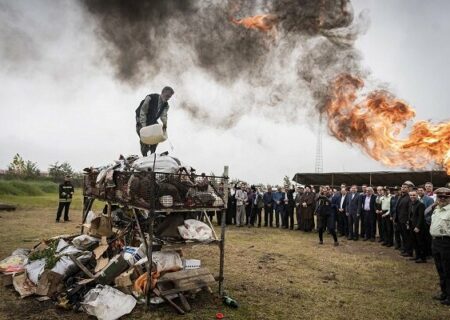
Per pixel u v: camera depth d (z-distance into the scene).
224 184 5.63
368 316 5.10
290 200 15.09
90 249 6.26
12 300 5.18
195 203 5.26
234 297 5.67
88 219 7.57
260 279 6.80
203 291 5.77
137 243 6.14
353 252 9.87
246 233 13.24
